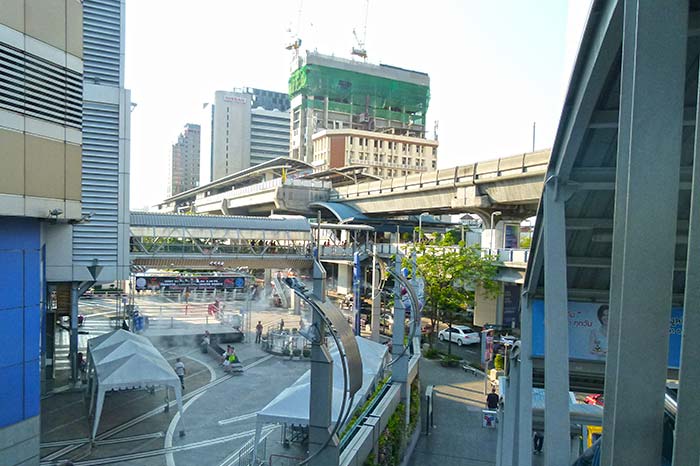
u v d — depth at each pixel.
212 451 18.97
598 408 16.56
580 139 9.67
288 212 75.25
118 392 25.48
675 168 5.34
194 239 39.38
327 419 13.20
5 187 15.12
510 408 15.60
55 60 16.92
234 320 42.44
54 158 16.97
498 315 40.81
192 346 36.44
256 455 16.81
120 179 26.72
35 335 16.55
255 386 27.34
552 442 10.79
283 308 54.31
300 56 171.75
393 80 174.12
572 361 14.78
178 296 59.03
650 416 5.41
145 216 38.91
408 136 162.00
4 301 15.44
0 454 15.32
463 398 27.95
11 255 15.67
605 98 9.07
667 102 5.36
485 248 42.19
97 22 26.19
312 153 162.62
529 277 13.91
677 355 13.44
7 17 15.23
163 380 20.06
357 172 86.19
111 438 19.94
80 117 18.14
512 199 42.88
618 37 7.32
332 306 13.58
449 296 38.22
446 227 74.44
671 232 5.34
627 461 5.48
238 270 67.50
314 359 13.31
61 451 18.64
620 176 5.96
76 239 25.84
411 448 20.80
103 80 26.41
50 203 16.80
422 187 51.94
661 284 5.37
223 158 197.25
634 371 5.46
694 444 4.41
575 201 11.85
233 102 198.38
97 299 58.66
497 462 17.91
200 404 24.23
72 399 24.30
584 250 13.30
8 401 15.55
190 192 146.62
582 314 14.81
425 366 34.56
